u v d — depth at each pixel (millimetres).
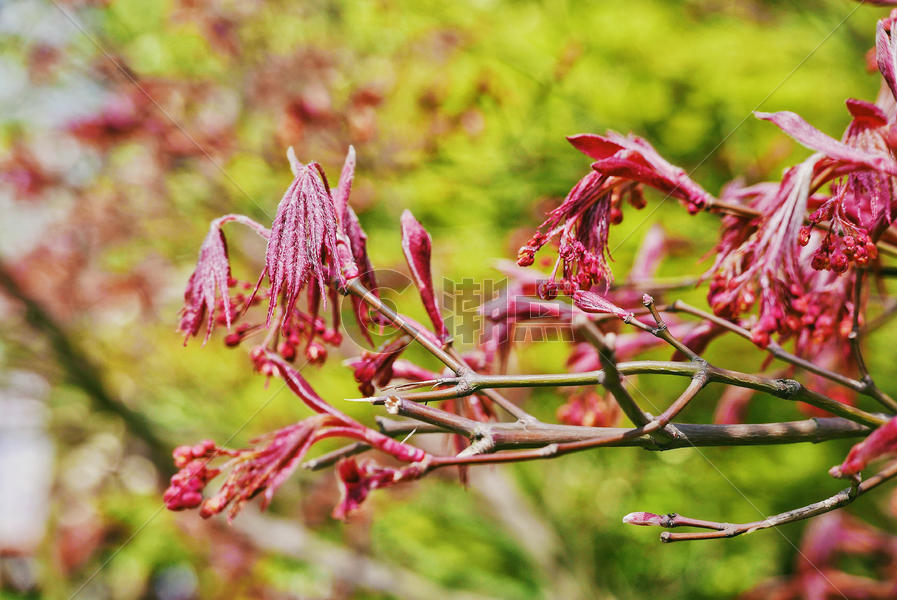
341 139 3248
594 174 1280
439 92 3305
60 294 4402
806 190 1165
